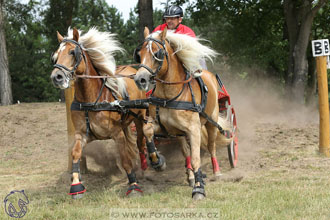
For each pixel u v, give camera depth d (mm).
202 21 24328
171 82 5547
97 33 6109
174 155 8586
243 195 5641
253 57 24781
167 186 6594
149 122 5938
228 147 7637
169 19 7094
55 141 12352
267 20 25016
